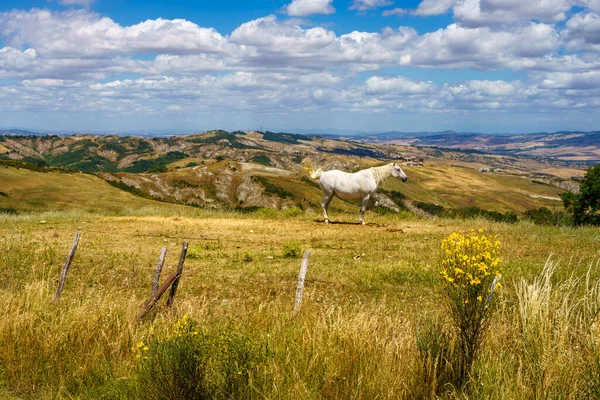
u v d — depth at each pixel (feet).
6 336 19.65
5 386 17.57
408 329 19.81
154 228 59.47
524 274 34.14
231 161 587.27
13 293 26.58
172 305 24.82
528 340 16.93
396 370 16.52
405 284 33.53
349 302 28.73
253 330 19.79
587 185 115.96
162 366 15.47
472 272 15.79
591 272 33.81
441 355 16.16
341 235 55.67
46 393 16.99
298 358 17.24
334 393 15.74
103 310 22.35
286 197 486.79
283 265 39.81
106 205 317.01
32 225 60.70
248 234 56.08
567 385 14.53
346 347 17.65
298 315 21.93
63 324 21.11
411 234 56.59
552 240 52.75
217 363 15.40
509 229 61.98
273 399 15.11
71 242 48.39
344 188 64.18
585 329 17.62
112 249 45.44
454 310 16.25
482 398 14.38
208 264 39.96
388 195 410.11
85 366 18.15
